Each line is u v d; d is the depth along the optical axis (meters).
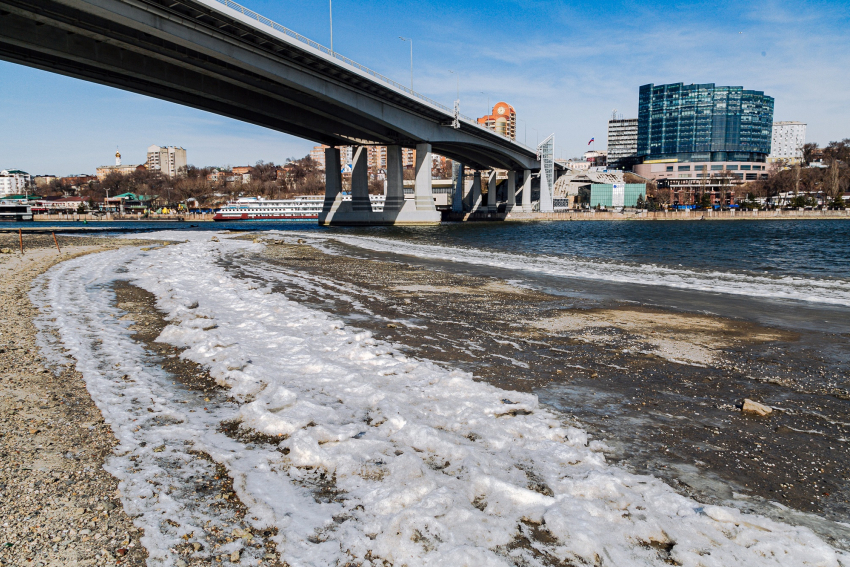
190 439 6.58
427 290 20.00
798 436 6.98
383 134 96.88
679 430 7.17
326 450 6.13
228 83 67.50
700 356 10.92
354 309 16.06
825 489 5.61
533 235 71.56
